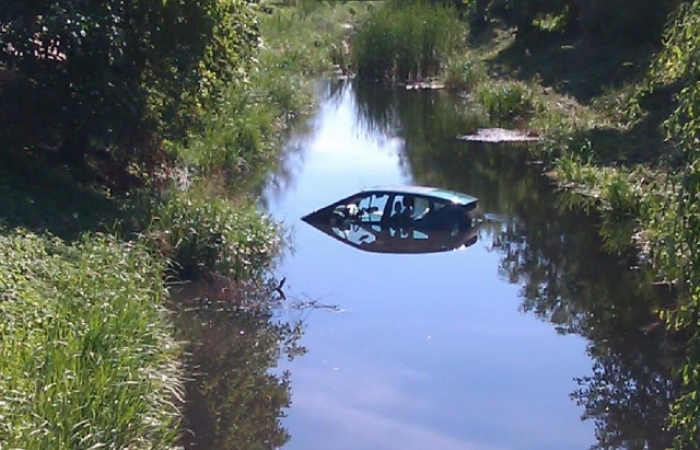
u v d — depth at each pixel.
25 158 14.65
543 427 9.55
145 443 8.10
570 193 19.02
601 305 12.91
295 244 15.43
